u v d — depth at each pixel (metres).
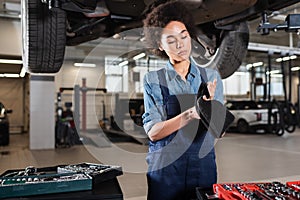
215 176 1.75
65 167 1.71
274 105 9.34
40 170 1.72
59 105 8.11
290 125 9.56
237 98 12.83
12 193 1.22
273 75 14.62
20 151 6.85
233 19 2.20
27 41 2.02
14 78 13.62
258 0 2.06
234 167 4.58
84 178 1.36
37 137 7.29
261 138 8.91
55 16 1.96
